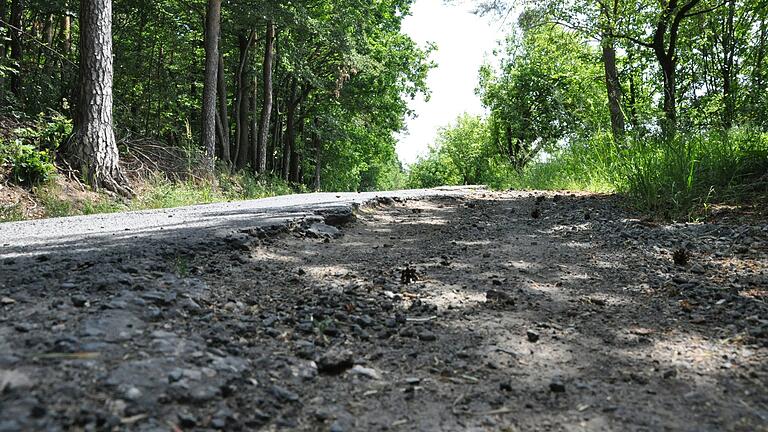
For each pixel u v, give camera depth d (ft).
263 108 77.66
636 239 16.19
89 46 32.68
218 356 6.76
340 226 19.13
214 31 57.62
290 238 15.69
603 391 6.72
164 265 10.72
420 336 8.36
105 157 33.04
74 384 5.49
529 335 8.45
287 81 103.71
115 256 11.03
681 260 13.29
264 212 19.45
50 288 8.56
